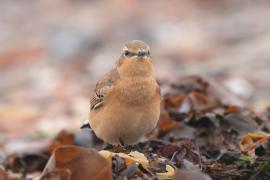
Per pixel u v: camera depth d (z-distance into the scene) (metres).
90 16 28.22
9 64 24.22
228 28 24.92
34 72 22.83
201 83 12.58
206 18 26.77
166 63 22.14
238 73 19.94
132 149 10.02
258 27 24.44
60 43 24.83
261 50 21.97
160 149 9.33
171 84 12.62
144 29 25.59
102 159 7.72
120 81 9.59
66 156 7.73
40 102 20.06
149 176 8.05
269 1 27.34
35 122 17.61
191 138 10.06
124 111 9.52
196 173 7.75
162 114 10.81
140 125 9.65
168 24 26.17
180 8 28.11
